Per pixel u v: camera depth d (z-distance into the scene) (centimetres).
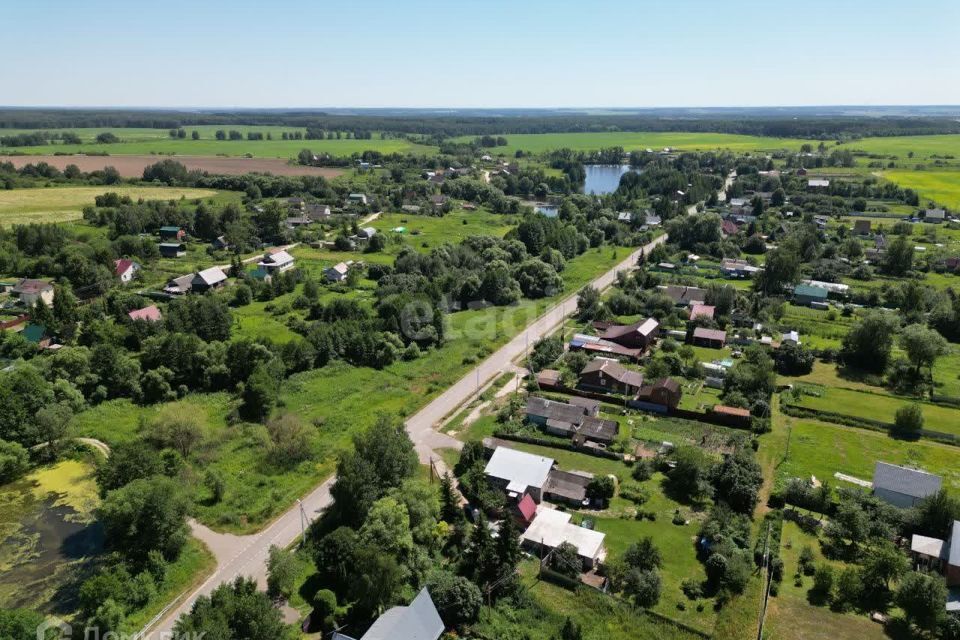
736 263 16212
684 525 6562
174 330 10788
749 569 5791
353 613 5306
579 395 9481
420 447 8019
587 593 5575
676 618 5306
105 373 9312
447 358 10825
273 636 4684
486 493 6769
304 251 17812
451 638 5122
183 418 7906
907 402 9325
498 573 5647
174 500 5991
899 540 6288
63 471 7581
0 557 6131
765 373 9431
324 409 8981
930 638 5109
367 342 10588
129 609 5341
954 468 7594
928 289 13475
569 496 6919
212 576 5794
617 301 13238
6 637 4706
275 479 7325
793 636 5122
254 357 9675
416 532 5966
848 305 13225
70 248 14950
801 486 6869
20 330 11350
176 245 16912
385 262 16550
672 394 8919
